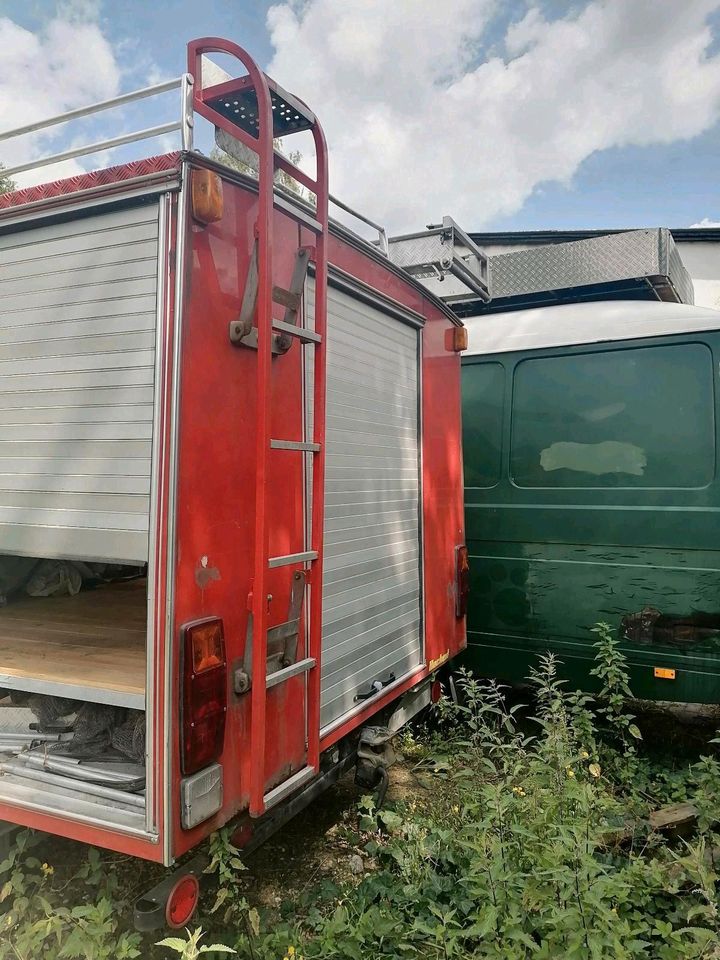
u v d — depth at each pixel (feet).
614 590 13.29
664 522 12.82
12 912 7.95
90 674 7.81
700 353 12.89
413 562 11.91
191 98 6.63
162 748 6.36
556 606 13.89
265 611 6.92
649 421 13.21
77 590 12.80
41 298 7.42
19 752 7.95
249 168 8.39
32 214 7.32
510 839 8.07
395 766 12.91
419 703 12.49
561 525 13.84
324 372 7.95
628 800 10.61
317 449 7.91
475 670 14.82
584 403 13.89
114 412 6.84
